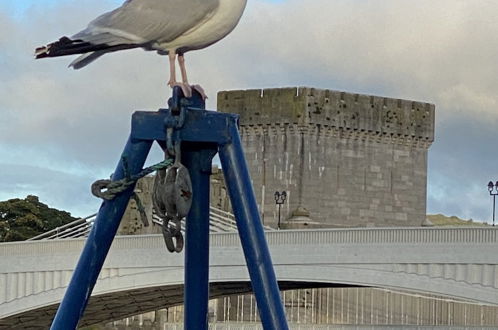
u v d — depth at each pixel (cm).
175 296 6981
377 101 13862
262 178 13512
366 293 10269
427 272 5300
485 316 9925
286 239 5825
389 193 14000
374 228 5525
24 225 13350
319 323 10006
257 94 13575
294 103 13338
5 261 6806
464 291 5153
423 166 14312
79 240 6594
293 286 6306
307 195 13350
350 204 13650
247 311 10881
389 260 5441
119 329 10688
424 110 14262
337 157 13562
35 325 7575
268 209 13375
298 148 13388
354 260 5572
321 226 13375
